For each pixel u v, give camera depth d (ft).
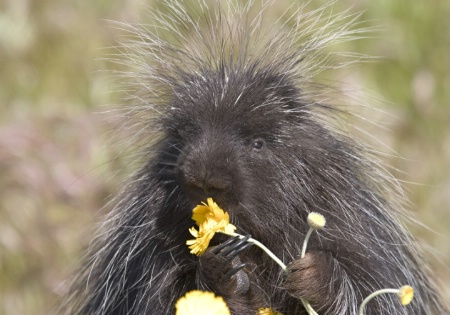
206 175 21.27
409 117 37.93
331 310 22.57
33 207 34.45
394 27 38.86
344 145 24.72
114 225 25.57
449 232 36.04
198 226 23.21
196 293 20.42
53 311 31.37
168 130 23.75
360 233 23.59
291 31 27.09
